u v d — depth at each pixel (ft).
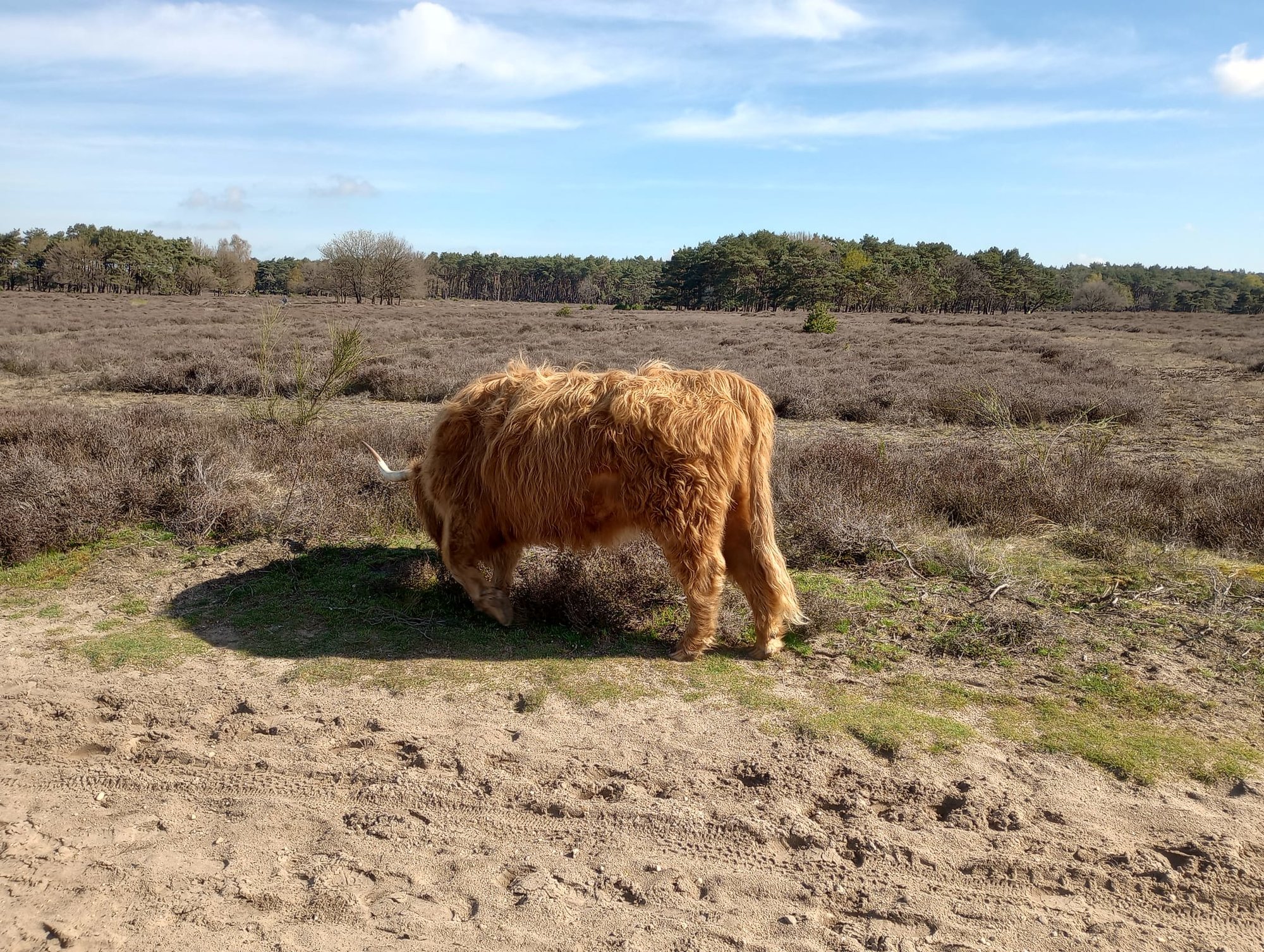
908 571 21.72
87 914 9.59
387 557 22.15
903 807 11.74
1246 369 81.56
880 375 68.64
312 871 10.39
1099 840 10.96
